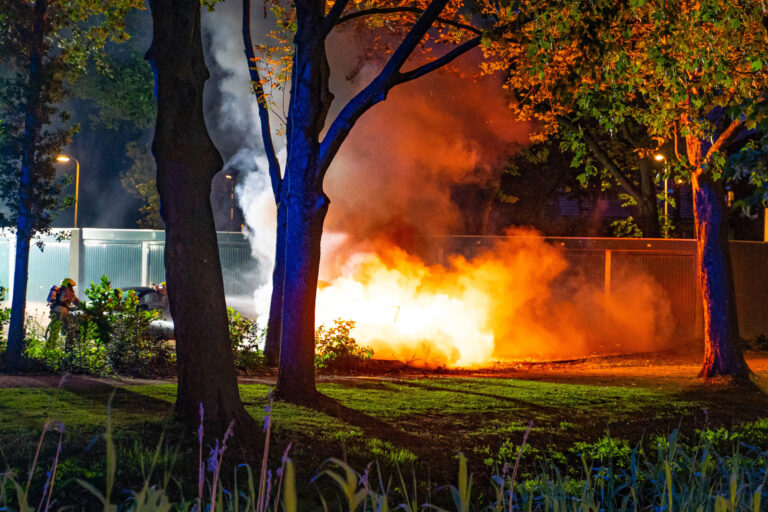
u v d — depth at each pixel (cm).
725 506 378
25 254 1587
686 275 2617
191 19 920
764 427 1220
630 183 3406
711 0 1116
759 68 1170
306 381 1224
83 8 1759
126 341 1559
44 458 743
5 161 1594
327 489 757
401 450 940
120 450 791
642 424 1215
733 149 2077
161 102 929
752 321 2594
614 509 539
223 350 955
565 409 1288
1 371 1509
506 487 785
